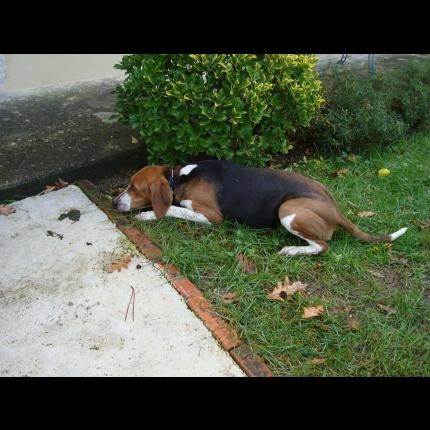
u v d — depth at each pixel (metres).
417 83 2.62
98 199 1.86
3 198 1.83
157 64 1.80
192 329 1.31
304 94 1.94
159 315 1.35
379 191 2.06
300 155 2.34
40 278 1.46
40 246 1.59
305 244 1.69
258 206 1.67
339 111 2.34
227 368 1.21
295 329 1.35
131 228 1.70
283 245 1.69
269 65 1.93
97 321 1.33
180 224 1.74
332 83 2.48
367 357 1.28
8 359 1.21
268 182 1.67
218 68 1.80
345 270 1.58
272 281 1.51
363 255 1.64
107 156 2.05
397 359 1.27
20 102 2.48
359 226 1.83
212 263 1.56
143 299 1.40
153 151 1.99
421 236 1.75
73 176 1.98
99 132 2.24
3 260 1.53
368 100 2.37
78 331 1.30
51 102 2.50
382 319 1.41
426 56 3.39
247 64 1.85
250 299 1.43
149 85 1.82
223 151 1.90
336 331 1.34
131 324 1.32
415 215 1.91
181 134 1.85
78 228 1.69
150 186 1.70
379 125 2.31
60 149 2.08
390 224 1.83
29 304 1.37
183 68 1.81
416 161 2.29
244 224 1.73
